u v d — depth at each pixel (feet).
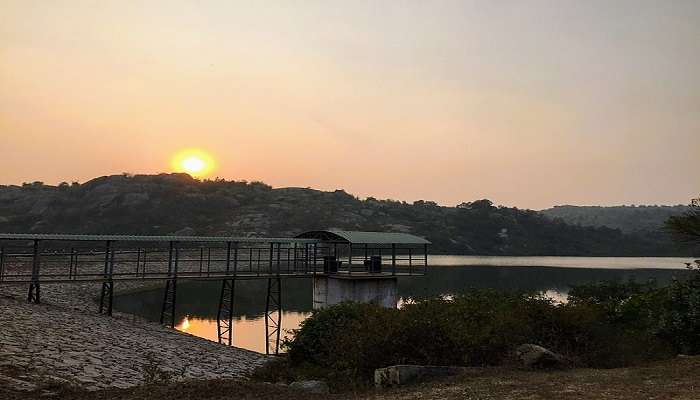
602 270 332.19
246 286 214.07
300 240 112.47
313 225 542.98
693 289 47.34
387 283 111.24
